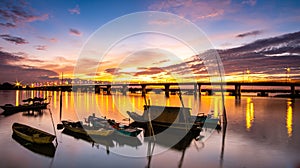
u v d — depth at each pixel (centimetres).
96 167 1523
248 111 4647
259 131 2598
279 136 2348
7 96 10669
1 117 3769
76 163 1596
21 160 1653
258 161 1605
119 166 1538
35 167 1527
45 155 1762
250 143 2072
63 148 1942
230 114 4162
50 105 6097
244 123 3147
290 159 1636
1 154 1777
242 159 1644
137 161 1625
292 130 2648
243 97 10225
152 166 1534
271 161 1603
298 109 4994
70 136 2364
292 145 1995
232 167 1500
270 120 3422
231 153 1781
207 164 1557
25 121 3372
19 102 7075
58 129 2728
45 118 3694
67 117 3844
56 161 1636
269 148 1912
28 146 1992
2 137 2298
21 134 2192
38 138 2002
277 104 6331
